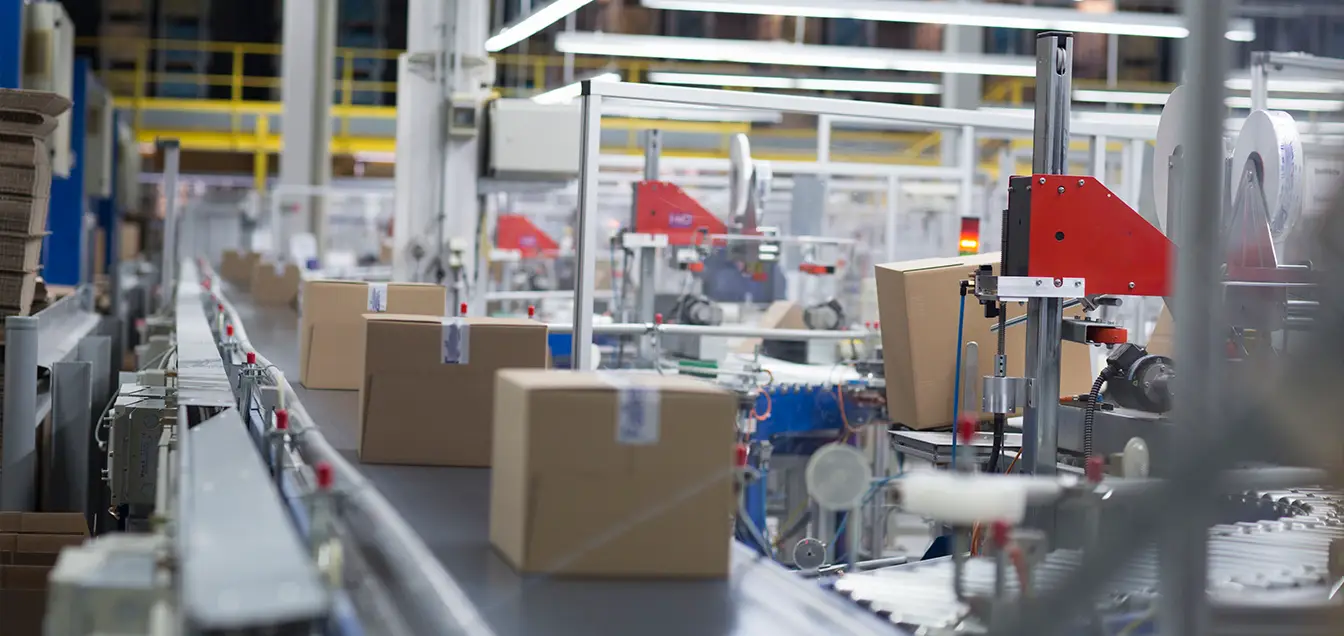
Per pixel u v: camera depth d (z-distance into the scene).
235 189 15.71
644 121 13.10
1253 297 2.78
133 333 10.26
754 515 4.41
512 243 10.15
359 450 2.74
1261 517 2.61
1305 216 3.06
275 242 11.99
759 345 6.01
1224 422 1.82
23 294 4.25
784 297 7.00
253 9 16.59
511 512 1.98
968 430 1.96
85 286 8.09
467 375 2.73
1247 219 3.02
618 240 6.11
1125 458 2.36
